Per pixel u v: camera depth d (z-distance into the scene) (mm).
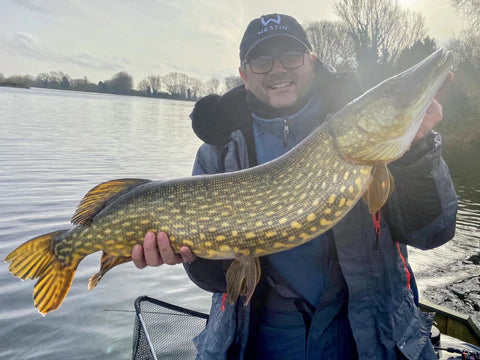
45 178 3691
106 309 1653
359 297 717
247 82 904
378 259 730
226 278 759
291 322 788
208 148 912
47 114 11508
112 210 807
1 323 1509
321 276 783
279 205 739
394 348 721
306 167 741
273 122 849
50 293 851
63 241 845
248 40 873
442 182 700
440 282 2281
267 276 807
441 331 1343
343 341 755
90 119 11430
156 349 949
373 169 720
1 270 1877
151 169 4648
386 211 751
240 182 765
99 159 5035
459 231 3230
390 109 703
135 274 1994
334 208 723
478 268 2477
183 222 765
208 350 792
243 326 769
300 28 885
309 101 871
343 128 729
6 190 3191
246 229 747
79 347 1410
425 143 693
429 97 697
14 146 5480
